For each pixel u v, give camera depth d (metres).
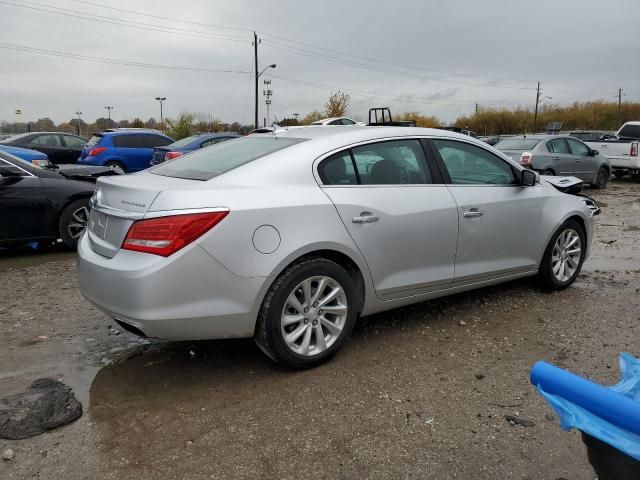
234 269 3.19
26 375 3.50
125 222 3.22
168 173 3.84
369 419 3.01
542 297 5.15
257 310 3.30
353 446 2.77
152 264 3.04
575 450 2.74
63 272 6.08
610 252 7.41
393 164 4.02
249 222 3.22
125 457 2.66
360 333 4.22
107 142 15.08
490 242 4.52
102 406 3.13
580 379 1.38
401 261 3.94
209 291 3.14
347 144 3.82
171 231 3.06
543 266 5.12
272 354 3.42
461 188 4.33
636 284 5.68
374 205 3.75
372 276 3.79
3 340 4.06
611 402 1.29
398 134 4.13
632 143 17.30
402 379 3.47
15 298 5.08
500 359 3.78
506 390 3.34
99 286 3.27
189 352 3.87
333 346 3.62
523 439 2.83
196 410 3.09
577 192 6.29
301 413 3.07
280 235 3.32
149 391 3.31
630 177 19.75
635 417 1.25
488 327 4.38
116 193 3.41
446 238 4.17
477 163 4.57
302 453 2.71
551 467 2.61
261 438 2.83
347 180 3.75
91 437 2.82
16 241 6.75
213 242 3.12
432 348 3.96
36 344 4.00
